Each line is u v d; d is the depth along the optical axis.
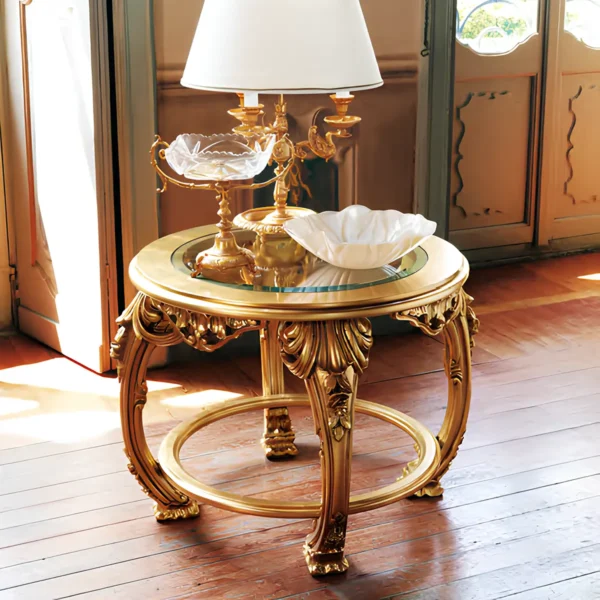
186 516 2.11
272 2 1.79
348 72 1.83
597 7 4.05
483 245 4.13
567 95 4.09
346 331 1.72
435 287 1.80
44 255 3.10
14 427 2.57
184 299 1.75
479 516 2.10
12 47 2.97
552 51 3.97
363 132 3.11
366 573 1.89
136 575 1.89
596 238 4.30
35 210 3.09
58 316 3.10
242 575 1.89
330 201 3.15
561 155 4.17
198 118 2.91
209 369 3.00
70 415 2.65
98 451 2.43
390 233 1.99
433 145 3.21
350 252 1.81
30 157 3.03
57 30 2.76
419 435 2.14
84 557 1.96
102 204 2.80
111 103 2.77
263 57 1.78
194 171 1.79
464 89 3.88
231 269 1.88
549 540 2.00
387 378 2.92
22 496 2.20
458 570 1.89
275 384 2.37
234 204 3.05
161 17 2.76
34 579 1.88
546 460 2.36
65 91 2.80
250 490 2.23
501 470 2.31
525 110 4.05
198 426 2.21
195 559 1.95
